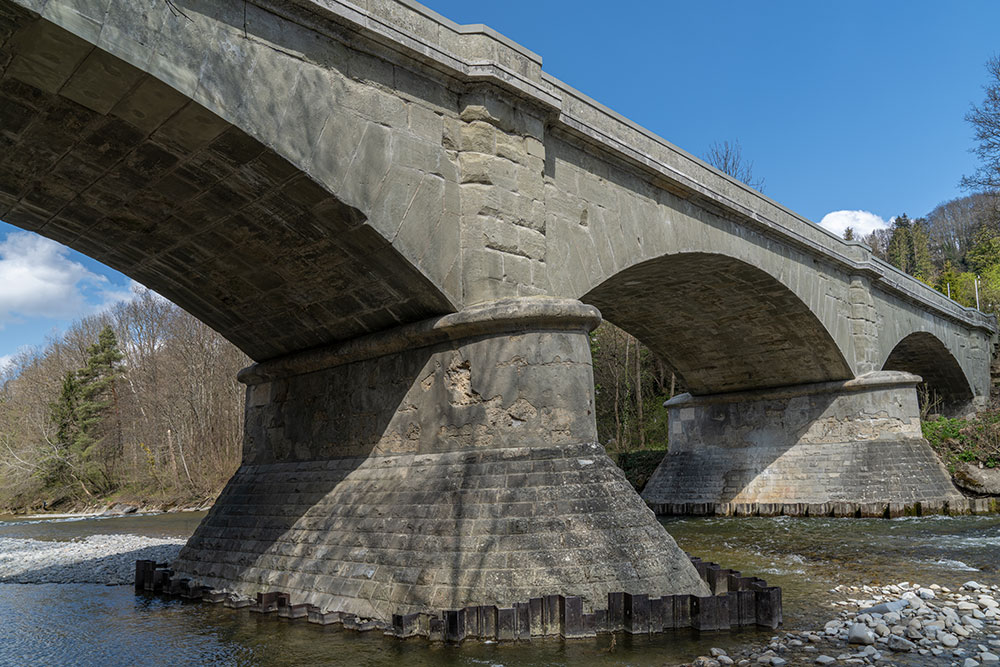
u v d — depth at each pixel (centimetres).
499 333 945
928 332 2911
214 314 1327
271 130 833
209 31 789
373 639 771
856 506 2062
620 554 823
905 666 652
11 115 801
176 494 4138
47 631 897
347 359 1158
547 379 928
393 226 945
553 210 1211
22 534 2659
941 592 996
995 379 3691
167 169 904
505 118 1080
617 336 4584
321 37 901
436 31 1029
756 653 695
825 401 2262
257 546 1119
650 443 4319
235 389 4206
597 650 706
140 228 1078
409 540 875
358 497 1018
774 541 1639
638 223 1413
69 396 4841
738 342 2248
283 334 1282
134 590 1210
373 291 1054
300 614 899
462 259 1016
